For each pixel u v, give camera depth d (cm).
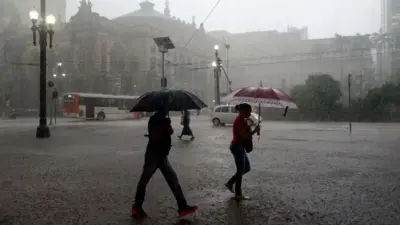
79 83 6475
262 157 1252
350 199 680
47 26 2047
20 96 6369
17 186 793
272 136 2162
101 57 7000
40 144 1666
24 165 1071
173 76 8038
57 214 591
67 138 1981
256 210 613
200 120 4797
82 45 6838
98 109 4691
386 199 679
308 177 896
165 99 577
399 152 1388
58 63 6269
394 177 895
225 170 994
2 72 6675
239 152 682
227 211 607
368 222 545
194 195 718
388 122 4681
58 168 1020
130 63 7231
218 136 2122
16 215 585
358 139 1956
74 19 7094
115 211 609
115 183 825
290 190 757
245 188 778
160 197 701
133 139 1930
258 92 670
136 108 588
